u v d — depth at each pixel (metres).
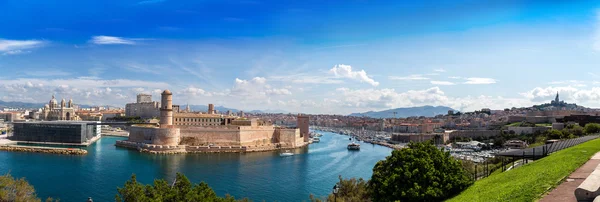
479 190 51.66
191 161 169.62
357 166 167.88
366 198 70.75
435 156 59.19
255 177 134.88
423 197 53.53
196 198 46.59
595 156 55.31
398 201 51.50
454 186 56.56
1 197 46.41
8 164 150.62
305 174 143.50
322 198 102.56
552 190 36.44
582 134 173.25
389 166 59.62
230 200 51.50
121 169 144.50
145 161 166.88
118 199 45.06
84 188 112.06
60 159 167.75
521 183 43.22
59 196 102.62
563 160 54.00
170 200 45.81
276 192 114.38
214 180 128.25
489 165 100.06
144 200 43.50
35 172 134.75
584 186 29.33
